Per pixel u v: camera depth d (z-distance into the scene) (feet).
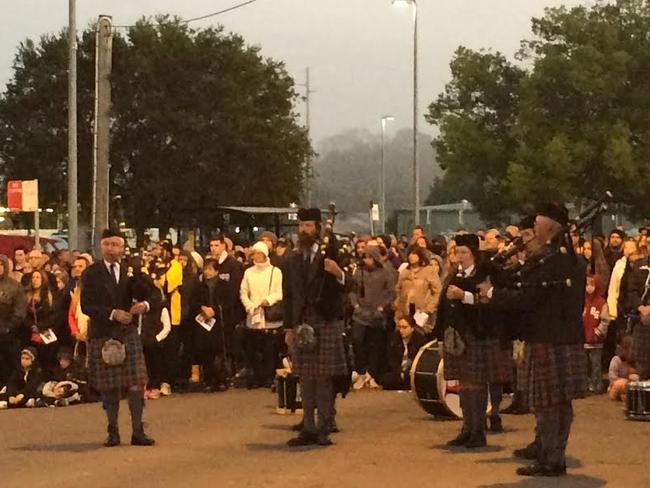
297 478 31.50
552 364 30.89
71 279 52.70
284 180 138.21
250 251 58.44
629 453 35.14
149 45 133.08
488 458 34.45
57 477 32.37
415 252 52.90
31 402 49.78
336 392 39.22
